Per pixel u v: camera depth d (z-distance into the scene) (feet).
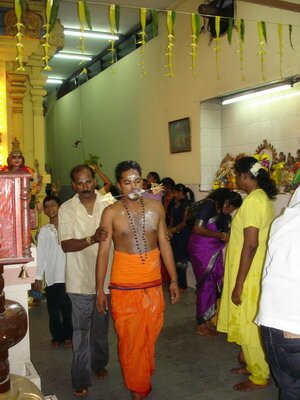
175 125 22.54
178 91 22.27
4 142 20.81
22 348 8.81
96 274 9.66
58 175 43.98
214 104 20.63
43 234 13.04
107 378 11.13
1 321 5.45
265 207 10.20
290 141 16.74
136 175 9.48
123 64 28.53
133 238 9.39
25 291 8.55
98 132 33.37
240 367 11.49
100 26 26.08
